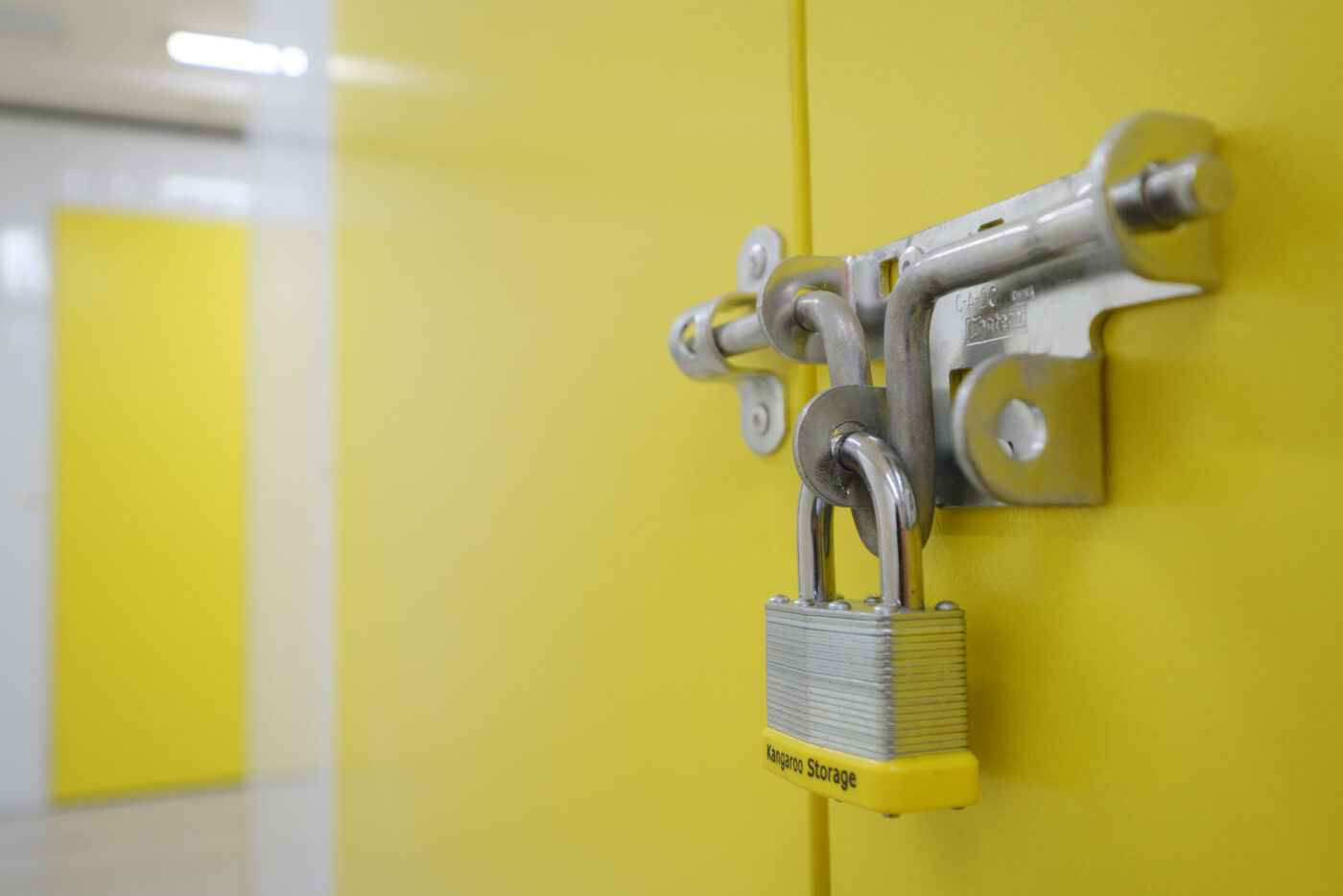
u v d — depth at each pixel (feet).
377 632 3.50
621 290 1.82
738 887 1.48
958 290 0.96
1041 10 0.99
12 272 11.55
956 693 0.91
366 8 3.74
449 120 2.74
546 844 2.11
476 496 2.53
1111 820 0.91
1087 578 0.93
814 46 1.33
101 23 9.81
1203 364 0.82
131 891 8.16
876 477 0.93
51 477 11.58
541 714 2.14
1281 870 0.77
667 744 1.67
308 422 5.12
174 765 11.89
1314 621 0.75
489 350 2.44
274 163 6.56
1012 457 0.87
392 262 3.35
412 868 3.07
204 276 12.28
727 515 1.51
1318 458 0.75
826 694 0.96
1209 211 0.68
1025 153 1.00
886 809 0.88
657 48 1.70
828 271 1.15
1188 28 0.84
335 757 4.15
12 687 11.30
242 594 12.32
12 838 9.80
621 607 1.82
